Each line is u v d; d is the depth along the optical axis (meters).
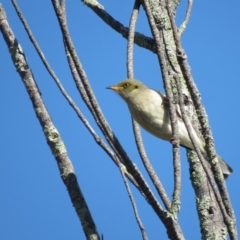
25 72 8.98
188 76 7.79
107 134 7.68
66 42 7.66
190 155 9.64
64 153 8.76
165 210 7.66
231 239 7.40
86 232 8.10
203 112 7.96
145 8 8.17
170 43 10.50
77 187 8.46
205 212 9.06
